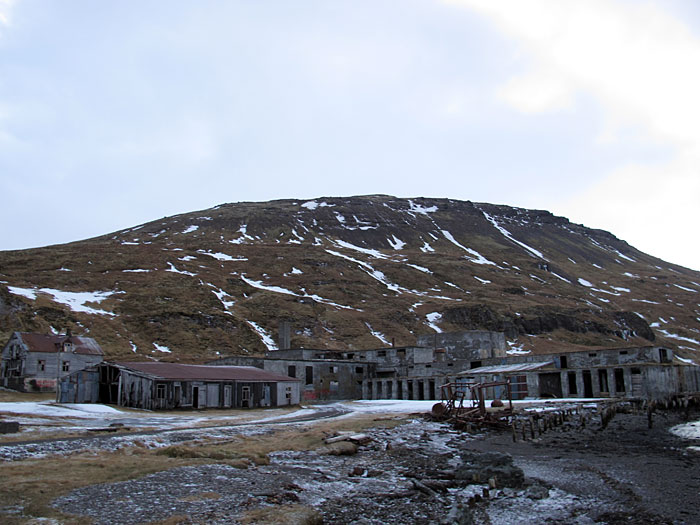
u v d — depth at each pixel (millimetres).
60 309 118375
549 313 187875
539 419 47844
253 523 16234
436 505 20531
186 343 120375
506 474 26578
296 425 41500
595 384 68188
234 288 168000
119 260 174875
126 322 124125
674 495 22797
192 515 16859
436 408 47594
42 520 15445
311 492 21172
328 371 86438
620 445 37594
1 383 79250
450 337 98938
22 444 27234
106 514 16500
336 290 185250
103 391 62312
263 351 126812
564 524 18953
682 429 47094
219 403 60906
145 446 28750
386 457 30391
